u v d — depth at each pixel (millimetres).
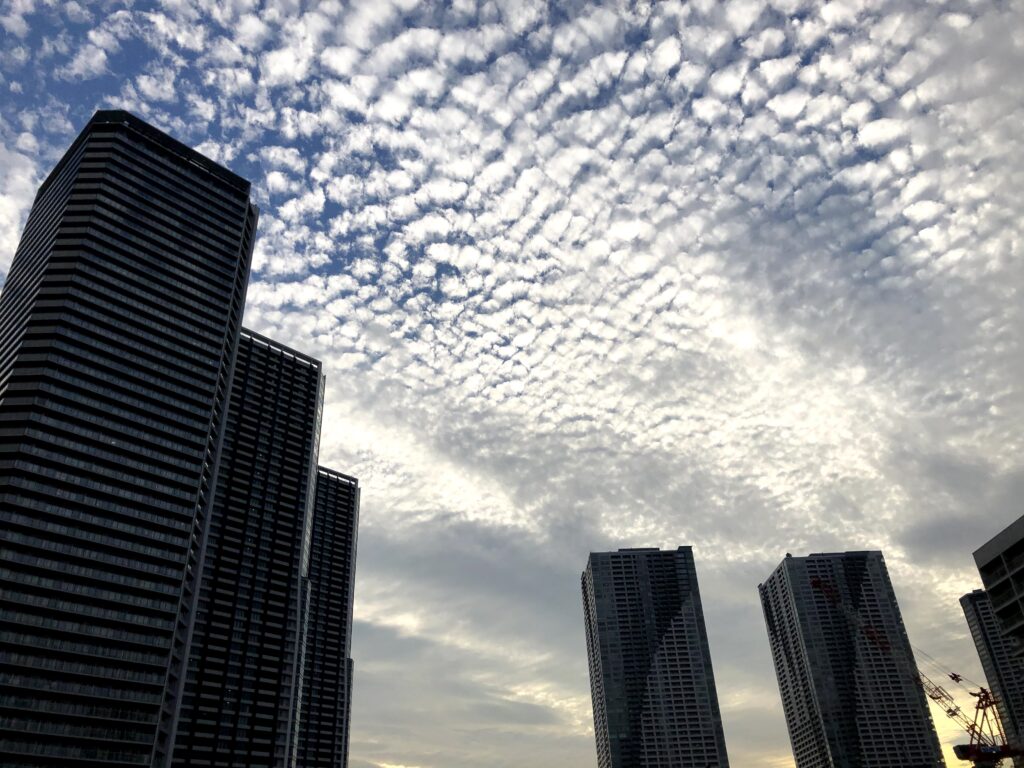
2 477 190000
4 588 180875
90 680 183375
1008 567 161125
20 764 170625
